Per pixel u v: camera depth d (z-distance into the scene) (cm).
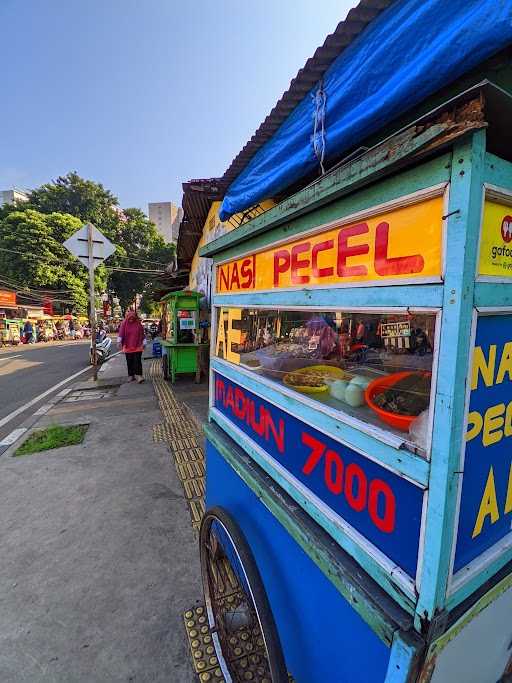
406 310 88
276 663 125
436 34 113
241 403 187
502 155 92
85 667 166
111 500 308
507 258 85
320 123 169
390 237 91
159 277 1270
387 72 132
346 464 109
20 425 520
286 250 138
